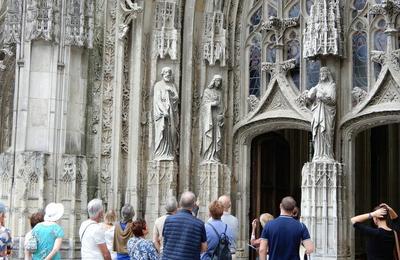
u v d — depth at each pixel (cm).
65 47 1866
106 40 1955
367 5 1922
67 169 1817
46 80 1842
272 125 2019
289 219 944
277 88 2020
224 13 2091
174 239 971
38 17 1838
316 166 1848
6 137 2206
